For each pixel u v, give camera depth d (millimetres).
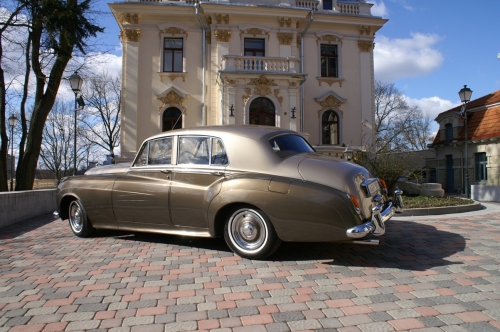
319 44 21641
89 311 3043
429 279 3707
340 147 20812
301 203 4008
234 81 18078
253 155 4504
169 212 4867
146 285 3635
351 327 2701
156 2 19906
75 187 5879
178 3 20047
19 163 14172
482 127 20859
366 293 3352
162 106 19922
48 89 14305
